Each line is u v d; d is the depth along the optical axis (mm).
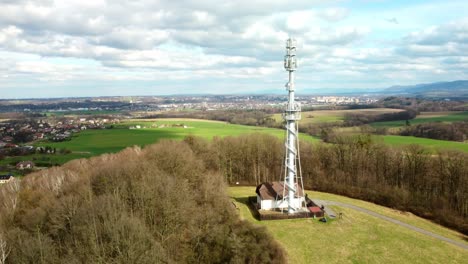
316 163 106500
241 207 81375
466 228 68625
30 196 74188
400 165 92875
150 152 97312
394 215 76750
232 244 54156
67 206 60375
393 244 61281
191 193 73188
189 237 58656
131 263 41781
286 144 73938
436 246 60969
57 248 50438
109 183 70375
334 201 86125
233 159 111500
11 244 48281
